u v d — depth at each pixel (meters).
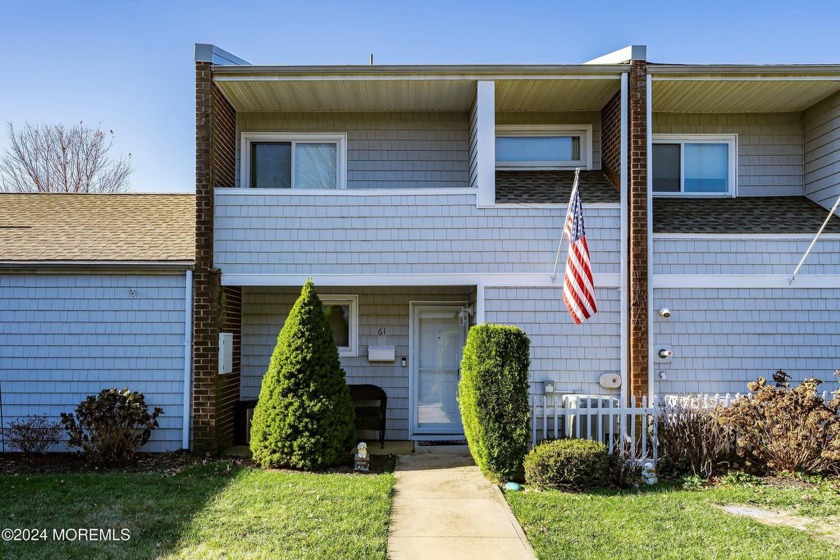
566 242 8.45
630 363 8.25
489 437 6.92
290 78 8.48
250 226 8.52
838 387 8.39
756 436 6.99
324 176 10.04
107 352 8.41
